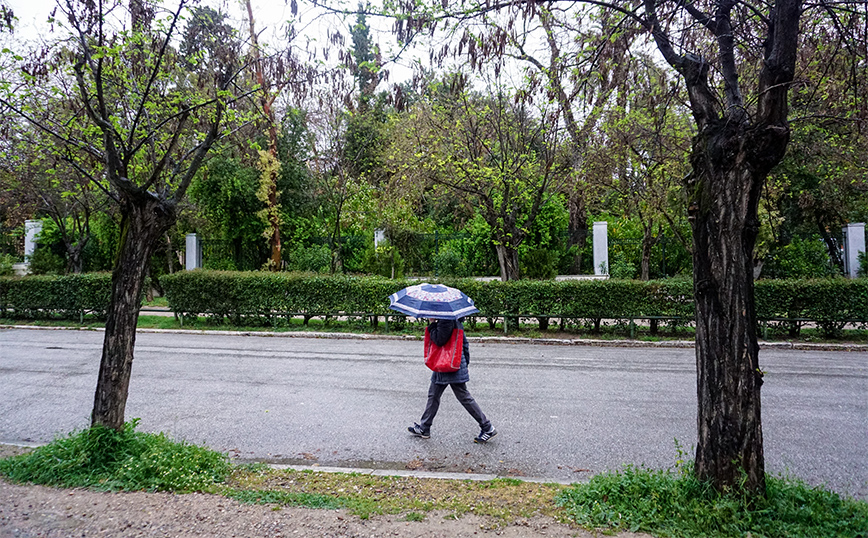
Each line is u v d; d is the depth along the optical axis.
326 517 3.82
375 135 27.92
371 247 22.50
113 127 5.24
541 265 19.66
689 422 6.64
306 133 24.78
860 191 18.23
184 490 4.34
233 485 4.50
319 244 24.67
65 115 6.81
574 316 13.36
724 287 3.95
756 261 19.72
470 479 4.80
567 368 9.91
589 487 4.28
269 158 20.97
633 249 22.45
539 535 3.56
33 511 3.85
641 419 6.78
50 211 19.53
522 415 6.97
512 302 13.65
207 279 15.45
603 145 14.60
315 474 4.85
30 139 7.23
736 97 4.15
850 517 3.69
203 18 5.88
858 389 8.27
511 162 14.53
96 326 15.80
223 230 23.42
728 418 3.91
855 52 5.64
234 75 5.86
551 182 15.98
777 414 6.98
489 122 14.80
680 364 10.31
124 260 5.15
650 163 14.43
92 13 5.09
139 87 6.13
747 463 3.88
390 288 14.26
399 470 5.09
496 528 3.66
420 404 7.51
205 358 10.98
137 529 3.59
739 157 3.91
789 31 3.87
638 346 12.51
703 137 4.11
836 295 12.48
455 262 22.59
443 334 5.88
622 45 5.75
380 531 3.59
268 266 22.44
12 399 7.73
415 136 15.70
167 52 6.24
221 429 6.38
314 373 9.51
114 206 19.75
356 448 5.79
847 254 20.47
